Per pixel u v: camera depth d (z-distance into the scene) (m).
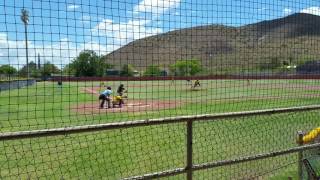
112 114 15.53
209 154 8.20
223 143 8.82
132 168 7.82
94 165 7.86
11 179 6.99
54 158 7.79
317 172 6.70
